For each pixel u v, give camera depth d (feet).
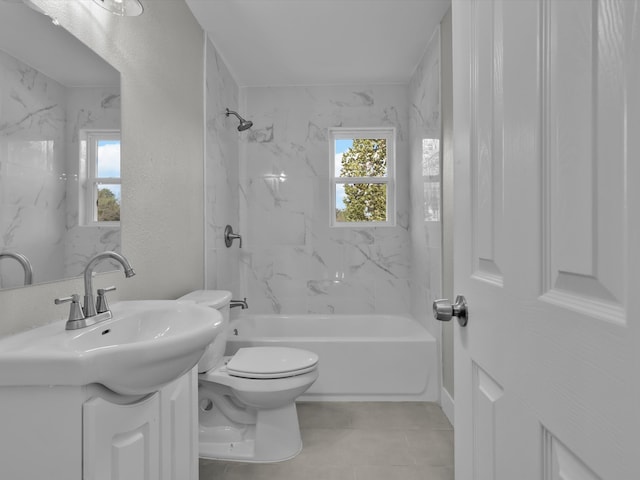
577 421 1.51
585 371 1.46
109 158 4.87
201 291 7.57
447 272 7.98
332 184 11.86
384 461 6.31
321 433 7.21
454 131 2.97
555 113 1.66
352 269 11.53
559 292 1.65
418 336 8.91
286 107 11.62
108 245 4.85
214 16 7.97
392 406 8.34
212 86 8.97
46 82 3.83
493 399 2.32
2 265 3.30
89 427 2.70
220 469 6.10
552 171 1.69
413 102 10.80
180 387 4.16
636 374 1.21
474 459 2.61
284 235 11.60
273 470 6.07
